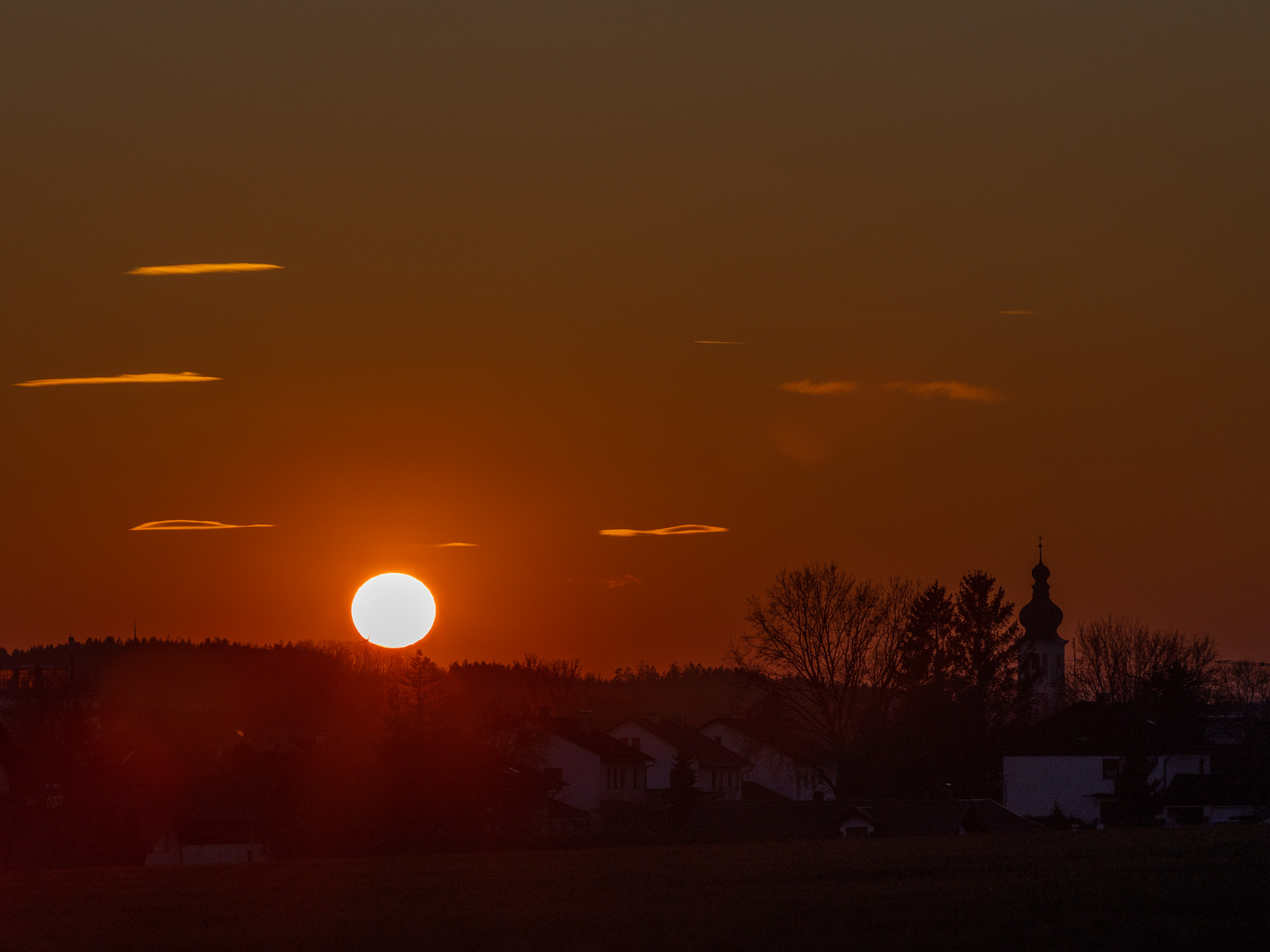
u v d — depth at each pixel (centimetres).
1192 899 7994
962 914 7550
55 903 8531
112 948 6862
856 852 11362
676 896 8419
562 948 6706
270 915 7869
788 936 6975
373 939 7000
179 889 9244
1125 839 12288
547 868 10362
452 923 7450
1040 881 8875
